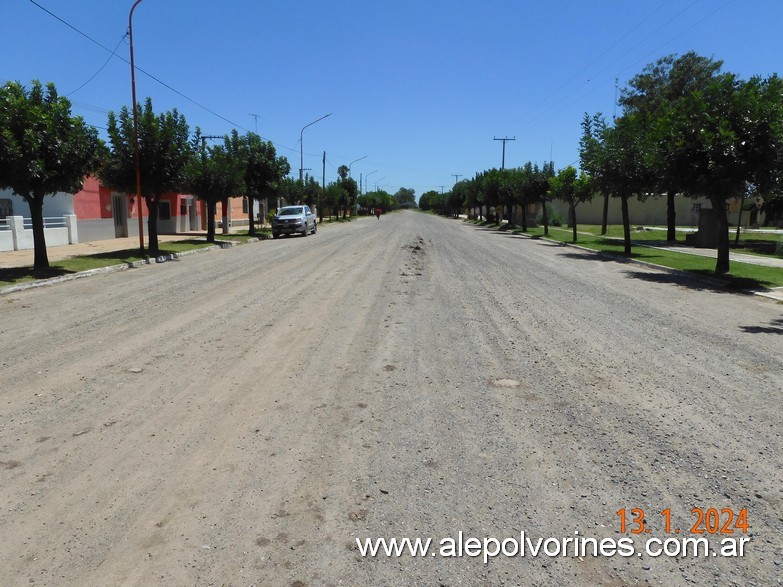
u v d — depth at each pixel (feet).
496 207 161.07
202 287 41.70
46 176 44.50
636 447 14.64
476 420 16.35
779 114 42.45
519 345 24.79
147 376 20.48
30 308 34.01
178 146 65.05
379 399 18.04
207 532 10.96
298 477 13.06
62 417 16.62
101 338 26.18
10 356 23.18
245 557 10.22
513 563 10.12
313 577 9.70
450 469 13.43
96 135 49.75
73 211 86.84
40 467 13.58
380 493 12.35
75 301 36.27
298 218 108.88
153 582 9.57
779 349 24.53
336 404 17.62
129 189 64.85
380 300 35.65
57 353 23.61
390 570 9.89
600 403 17.78
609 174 67.51
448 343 25.05
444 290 39.81
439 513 11.62
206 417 16.60
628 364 22.04
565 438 15.16
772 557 10.30
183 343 25.17
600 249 77.05
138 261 58.13
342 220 218.79
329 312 31.91
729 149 43.32
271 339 25.82
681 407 17.46
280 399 18.07
